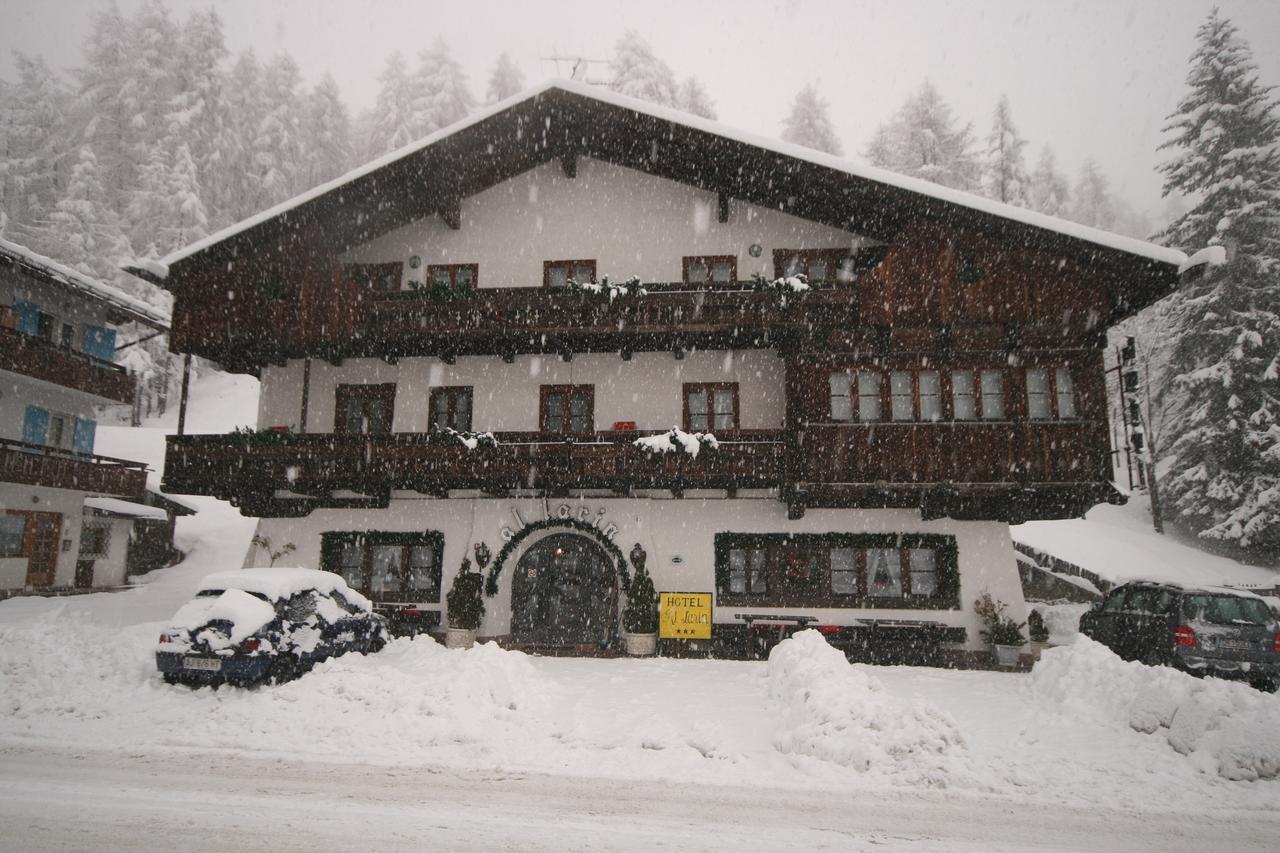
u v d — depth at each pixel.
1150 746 8.27
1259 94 30.67
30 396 24.86
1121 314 16.19
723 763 7.70
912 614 16.25
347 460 17.00
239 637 9.80
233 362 19.22
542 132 17.83
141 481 27.23
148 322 27.50
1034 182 52.53
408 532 17.86
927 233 16.20
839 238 17.97
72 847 5.19
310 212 17.52
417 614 17.03
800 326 16.12
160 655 9.85
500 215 18.84
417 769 7.30
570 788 6.83
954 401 16.02
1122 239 15.08
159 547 30.00
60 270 23.55
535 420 17.95
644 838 5.63
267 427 18.62
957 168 40.97
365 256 19.09
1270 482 27.86
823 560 16.78
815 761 7.62
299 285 17.56
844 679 9.63
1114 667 10.08
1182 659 11.98
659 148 17.47
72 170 44.56
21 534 23.72
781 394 17.47
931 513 16.22
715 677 12.51
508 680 10.09
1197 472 29.50
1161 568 27.75
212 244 17.62
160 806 6.09
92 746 7.75
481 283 18.56
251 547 18.16
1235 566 29.02
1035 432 15.54
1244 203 29.84
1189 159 31.52
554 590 17.58
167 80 50.16
